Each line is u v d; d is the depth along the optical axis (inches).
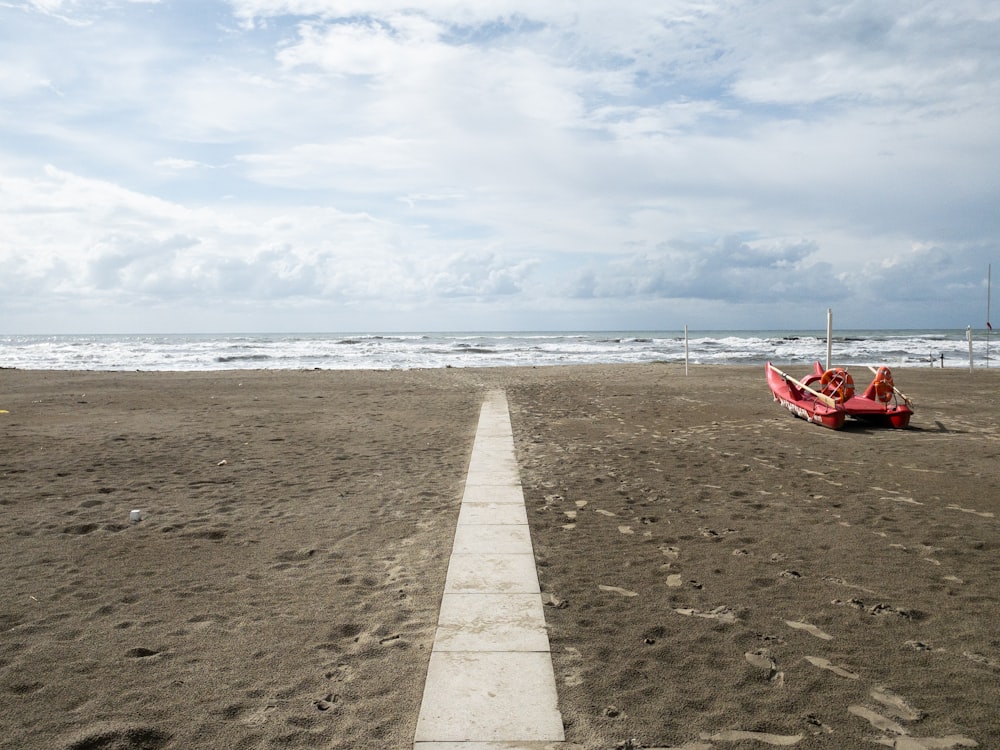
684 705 124.0
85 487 313.3
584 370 1117.7
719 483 314.5
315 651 148.4
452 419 548.7
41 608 174.1
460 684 131.0
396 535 237.1
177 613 170.6
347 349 1964.8
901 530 237.6
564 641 150.7
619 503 278.7
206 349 1996.8
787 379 561.6
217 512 270.1
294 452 403.2
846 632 155.0
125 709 125.0
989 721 118.0
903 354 1633.9
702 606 171.2
